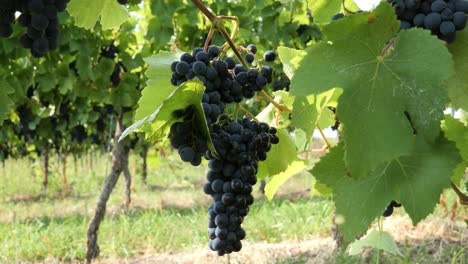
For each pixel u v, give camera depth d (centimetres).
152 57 76
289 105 86
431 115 57
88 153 920
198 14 279
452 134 70
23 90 300
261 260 294
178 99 63
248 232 372
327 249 299
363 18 59
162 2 271
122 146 338
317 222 385
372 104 58
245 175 73
